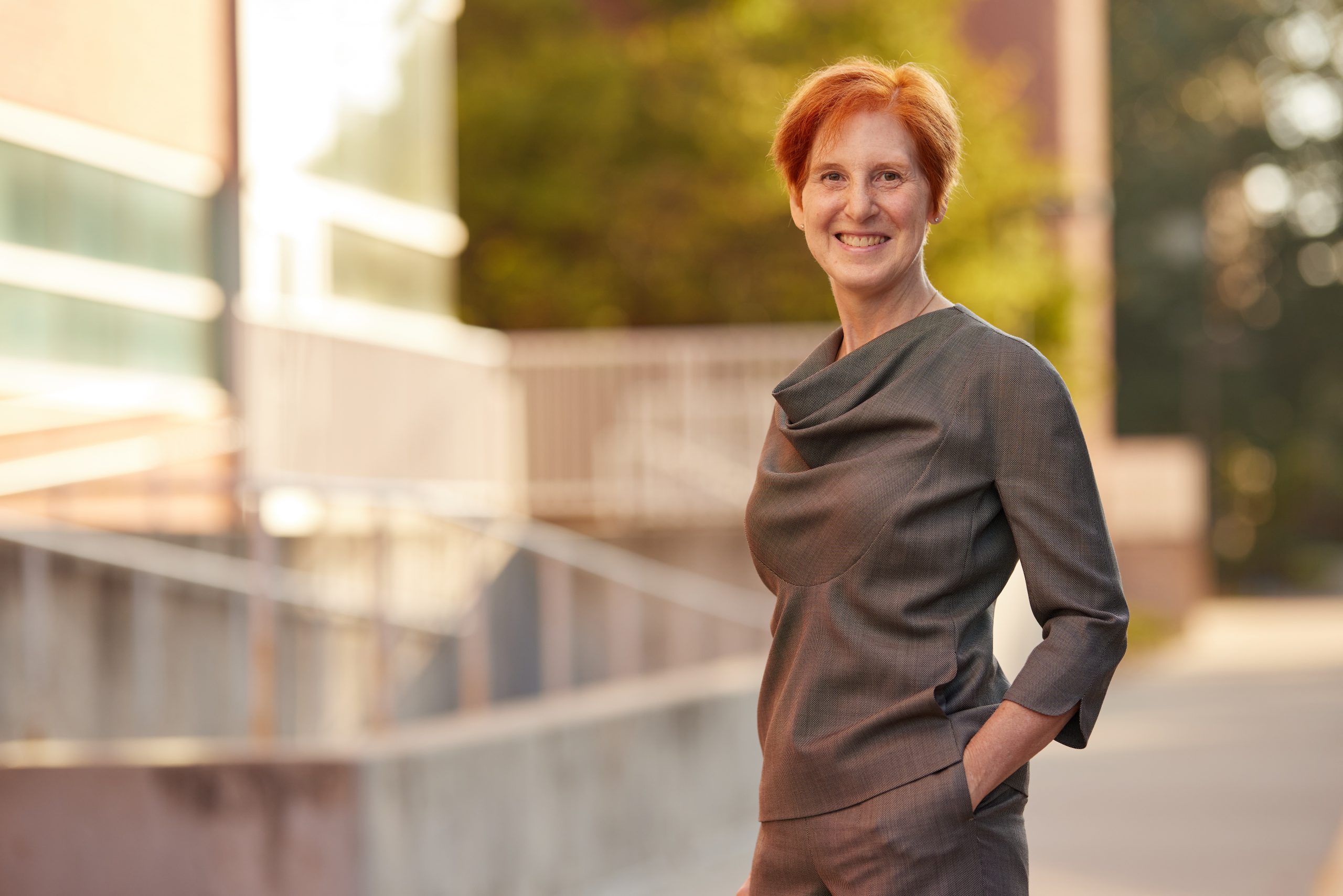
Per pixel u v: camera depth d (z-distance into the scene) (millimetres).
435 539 13531
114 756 8164
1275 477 71375
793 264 26297
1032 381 3574
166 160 12766
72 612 9523
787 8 26828
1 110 11188
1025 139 28922
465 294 27422
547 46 27234
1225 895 10031
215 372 13273
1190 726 19422
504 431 17516
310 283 14523
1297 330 74562
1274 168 75062
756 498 3785
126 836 8031
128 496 11438
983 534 3633
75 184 11867
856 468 3611
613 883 10047
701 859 11016
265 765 7902
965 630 3615
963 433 3570
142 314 12508
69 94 11789
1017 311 26344
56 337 11641
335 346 14617
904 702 3549
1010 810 3648
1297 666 28016
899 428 3621
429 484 16125
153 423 12281
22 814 8141
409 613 13047
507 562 14570
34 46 11477
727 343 17609
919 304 3848
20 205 11352
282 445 13734
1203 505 52500
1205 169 69688
